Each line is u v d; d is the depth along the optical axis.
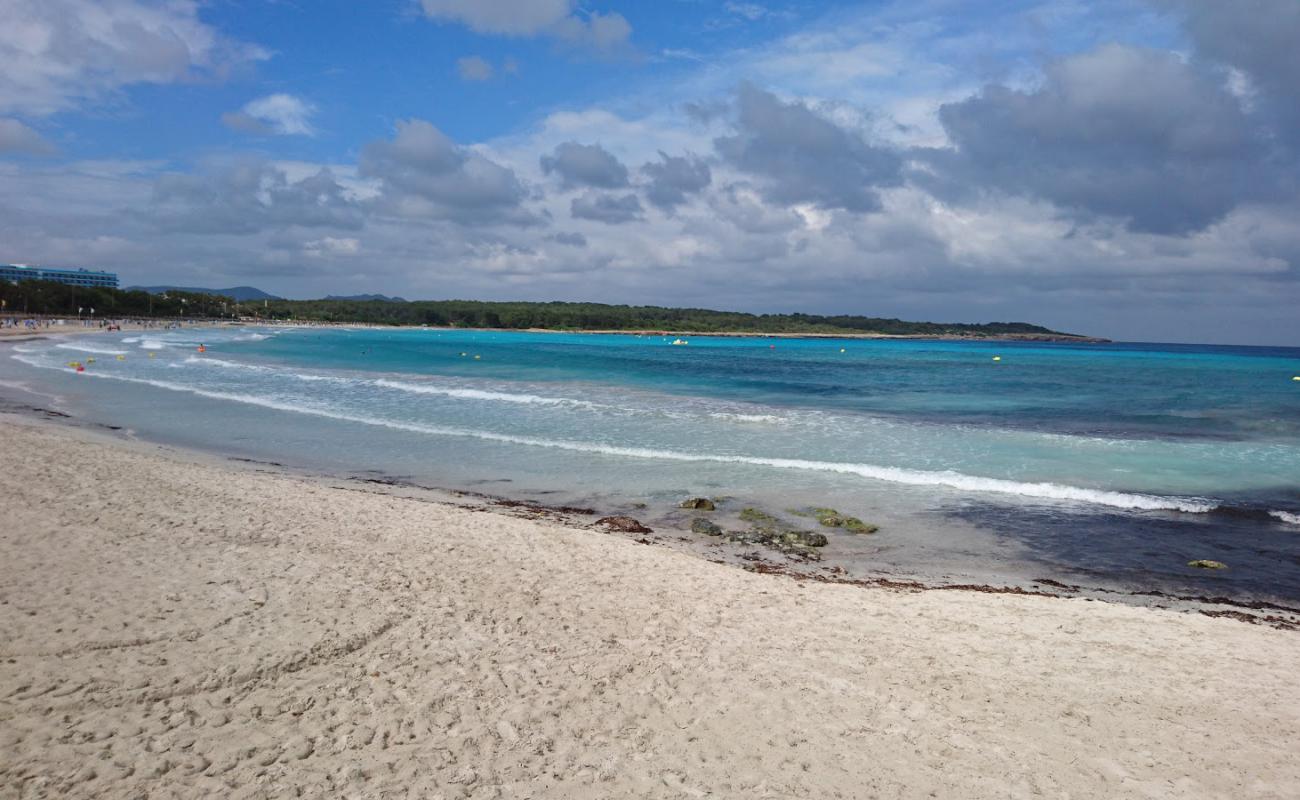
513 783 5.41
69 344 67.62
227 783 5.17
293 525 11.95
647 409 27.88
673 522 14.23
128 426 23.25
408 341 109.62
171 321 153.62
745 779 5.61
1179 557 12.75
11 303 130.50
